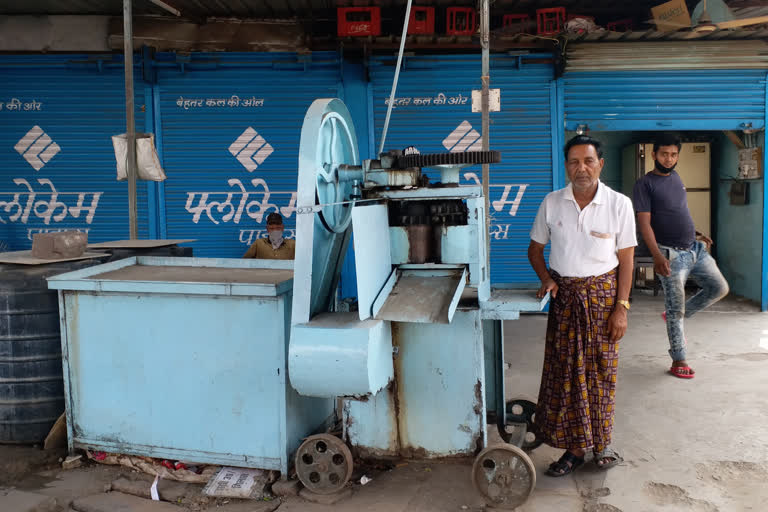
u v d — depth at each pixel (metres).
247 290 2.56
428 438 2.67
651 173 4.09
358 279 2.20
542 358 4.78
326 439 2.54
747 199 6.80
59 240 3.14
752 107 6.39
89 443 2.90
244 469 2.74
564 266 2.58
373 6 6.09
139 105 6.31
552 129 6.38
